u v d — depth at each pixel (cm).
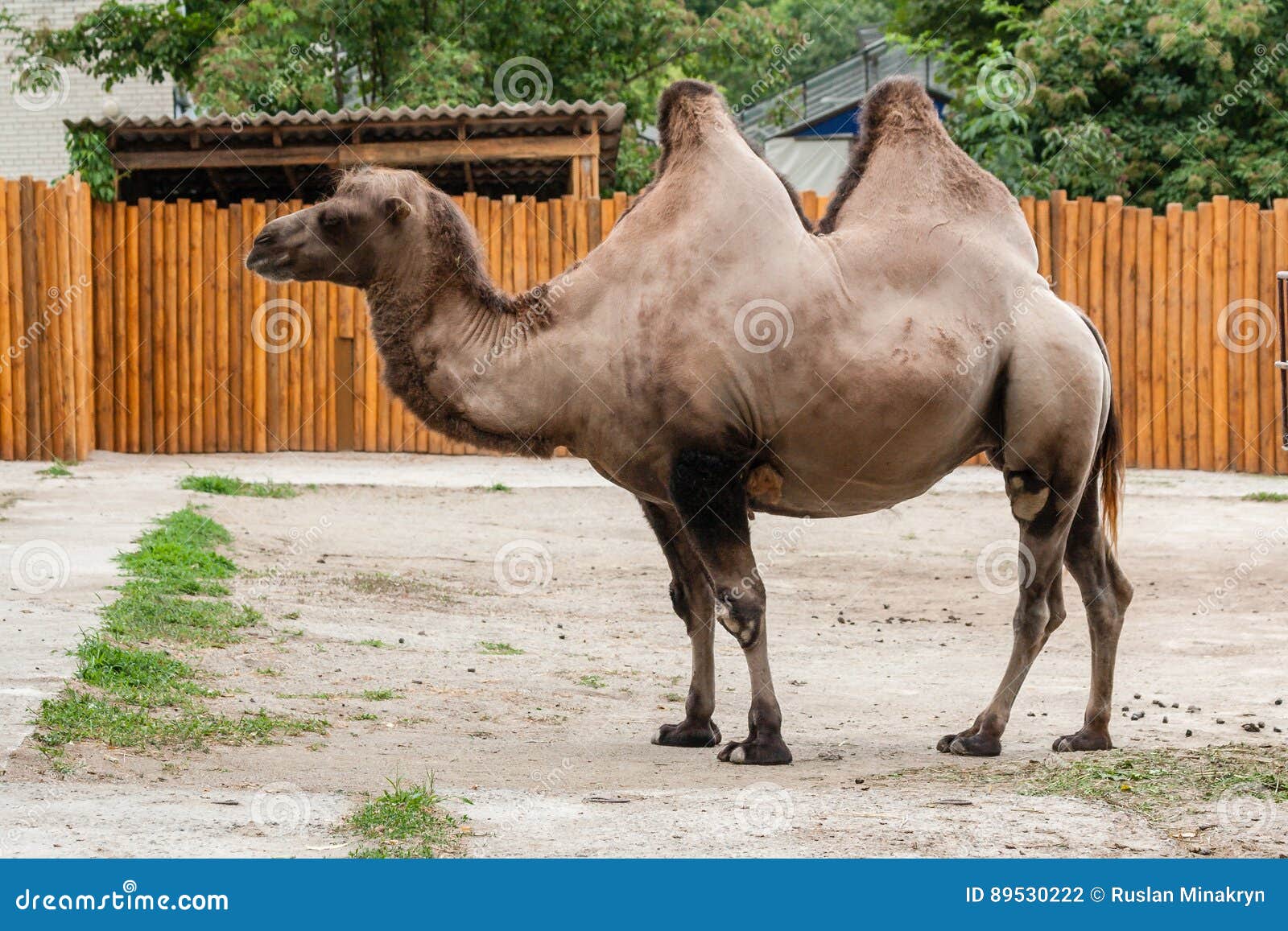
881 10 4056
